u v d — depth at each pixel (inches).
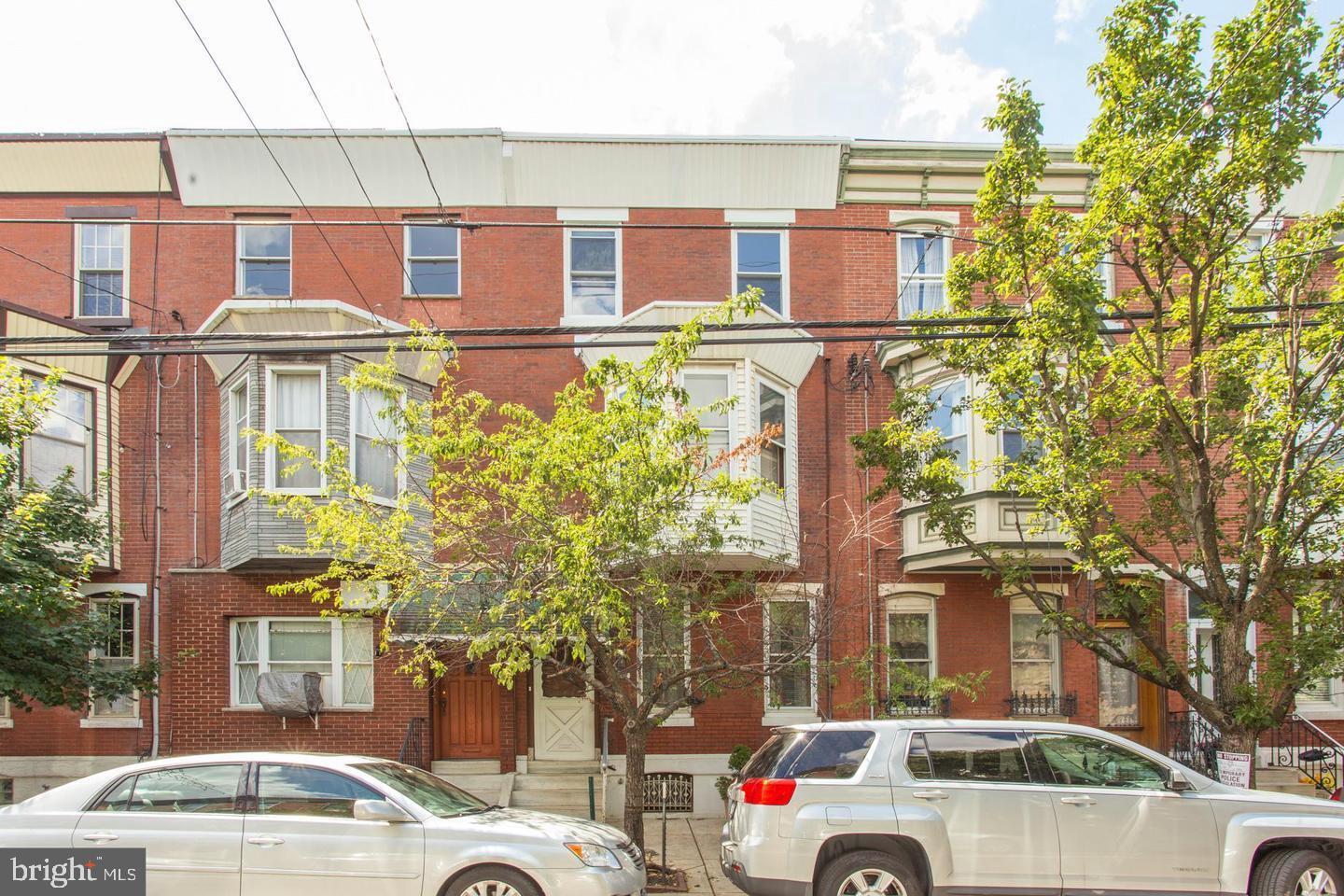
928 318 464.4
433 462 416.8
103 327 628.4
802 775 346.0
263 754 328.8
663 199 662.5
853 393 655.8
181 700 602.9
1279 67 375.2
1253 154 380.8
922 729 352.5
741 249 665.0
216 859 305.1
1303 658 395.9
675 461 395.2
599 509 394.0
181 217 649.0
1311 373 409.7
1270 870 338.3
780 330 639.8
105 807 314.0
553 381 642.2
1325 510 404.5
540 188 657.0
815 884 337.7
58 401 597.0
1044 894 332.5
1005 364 429.7
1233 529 607.8
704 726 618.8
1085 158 427.2
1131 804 339.3
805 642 477.7
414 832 310.7
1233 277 432.8
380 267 649.6
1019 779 344.2
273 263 648.4
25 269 639.1
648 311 620.4
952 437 577.9
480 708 630.5
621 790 593.9
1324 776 602.2
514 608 406.6
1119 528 423.8
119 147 635.5
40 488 484.1
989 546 510.3
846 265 665.6
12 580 423.5
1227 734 409.1
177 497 624.1
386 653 589.0
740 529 576.7
